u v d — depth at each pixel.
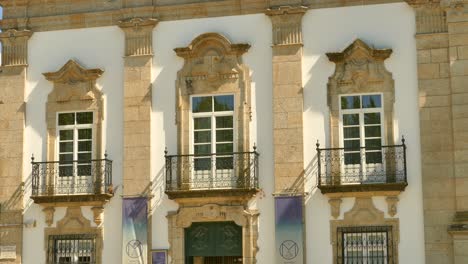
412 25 24.66
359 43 24.64
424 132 24.14
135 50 26.33
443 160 23.92
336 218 24.39
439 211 23.77
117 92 26.38
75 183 26.22
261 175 25.08
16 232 26.48
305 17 25.34
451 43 24.23
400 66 24.58
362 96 24.83
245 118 25.30
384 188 23.94
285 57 25.25
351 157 24.58
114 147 26.17
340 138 24.73
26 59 27.16
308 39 25.22
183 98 25.83
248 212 24.86
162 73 26.09
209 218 25.12
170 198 25.23
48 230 26.28
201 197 25.02
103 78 26.55
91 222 26.00
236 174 25.05
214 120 25.67
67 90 26.67
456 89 24.05
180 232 25.34
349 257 24.31
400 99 24.47
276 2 25.55
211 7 25.98
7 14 27.41
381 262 24.08
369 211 24.22
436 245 23.69
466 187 23.61
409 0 24.66
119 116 26.28
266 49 25.50
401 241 23.95
